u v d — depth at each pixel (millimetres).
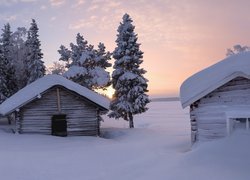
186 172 11133
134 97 39750
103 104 29406
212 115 17062
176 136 29469
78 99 29203
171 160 13562
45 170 13016
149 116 76062
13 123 43375
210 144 13742
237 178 9828
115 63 40969
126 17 41188
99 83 46125
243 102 16000
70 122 28766
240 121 16578
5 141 23000
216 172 10641
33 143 22828
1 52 44031
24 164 14133
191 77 19250
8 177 11859
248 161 11258
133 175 11742
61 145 22328
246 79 15969
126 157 15953
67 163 14500
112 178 11500
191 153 13492
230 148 12719
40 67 46750
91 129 29312
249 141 12930
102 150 18781
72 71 45562
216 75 17109
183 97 17812
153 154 16328
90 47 49812
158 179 10797
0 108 29219
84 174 12281
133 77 39031
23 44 50375
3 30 51000
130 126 40375
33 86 30016
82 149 19547
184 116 73062
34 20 47812
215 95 17062
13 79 45219
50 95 28672
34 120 28172
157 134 32594
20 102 27281
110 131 35531
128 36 41062
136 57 40375
